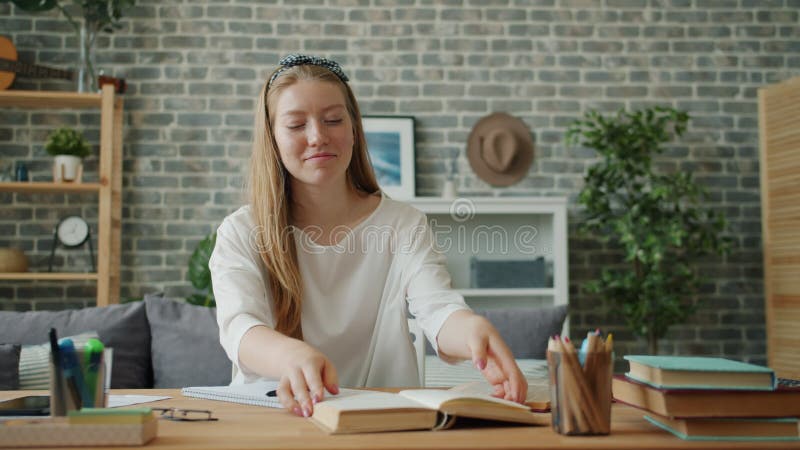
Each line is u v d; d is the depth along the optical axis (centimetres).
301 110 134
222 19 397
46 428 79
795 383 96
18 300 378
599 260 400
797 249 357
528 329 271
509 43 407
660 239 353
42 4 366
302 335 149
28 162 384
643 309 354
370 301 154
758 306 404
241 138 394
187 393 126
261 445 78
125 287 383
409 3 405
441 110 401
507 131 397
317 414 93
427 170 398
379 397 99
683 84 411
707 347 400
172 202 389
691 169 409
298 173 137
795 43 415
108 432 78
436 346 129
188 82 394
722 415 83
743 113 412
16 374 231
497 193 400
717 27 414
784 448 79
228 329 124
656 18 412
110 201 356
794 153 360
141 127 390
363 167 161
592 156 404
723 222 373
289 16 400
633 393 94
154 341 268
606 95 407
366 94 399
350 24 402
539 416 100
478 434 85
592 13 411
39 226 383
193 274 361
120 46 391
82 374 87
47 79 387
